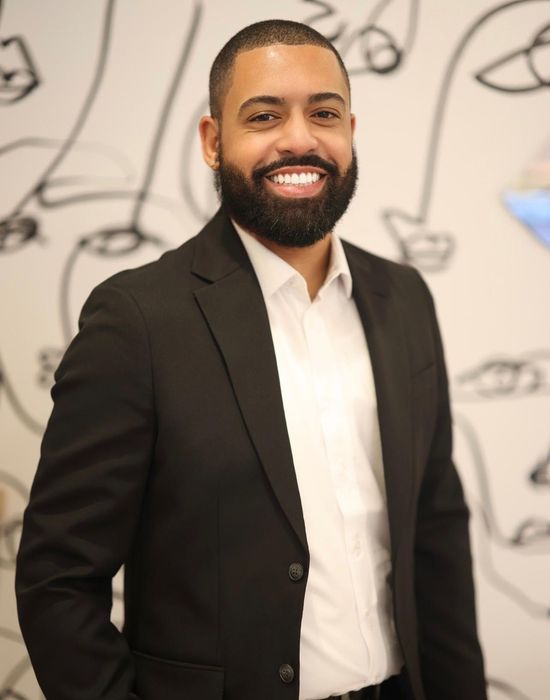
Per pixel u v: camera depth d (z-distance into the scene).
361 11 1.92
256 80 1.16
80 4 1.86
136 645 1.17
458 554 1.37
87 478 1.09
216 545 1.10
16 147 1.86
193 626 1.11
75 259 1.88
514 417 1.98
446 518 1.39
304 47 1.17
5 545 1.89
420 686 1.22
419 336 1.36
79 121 1.87
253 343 1.15
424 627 1.37
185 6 1.88
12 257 1.87
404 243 1.95
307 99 1.16
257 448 1.10
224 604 1.10
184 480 1.10
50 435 1.13
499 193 1.97
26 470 1.89
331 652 1.14
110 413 1.10
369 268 1.37
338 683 1.14
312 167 1.17
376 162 1.94
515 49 1.96
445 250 1.96
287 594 1.09
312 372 1.22
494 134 1.96
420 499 1.40
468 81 1.95
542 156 1.97
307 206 1.17
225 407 1.12
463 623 1.33
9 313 1.87
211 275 1.20
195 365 1.13
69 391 1.12
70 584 1.08
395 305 1.34
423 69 1.94
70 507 1.10
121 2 1.87
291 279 1.22
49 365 1.89
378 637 1.20
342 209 1.22
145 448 1.12
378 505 1.22
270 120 1.17
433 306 1.45
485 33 1.95
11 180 1.86
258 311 1.18
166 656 1.12
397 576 1.19
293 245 1.19
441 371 1.42
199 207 1.90
